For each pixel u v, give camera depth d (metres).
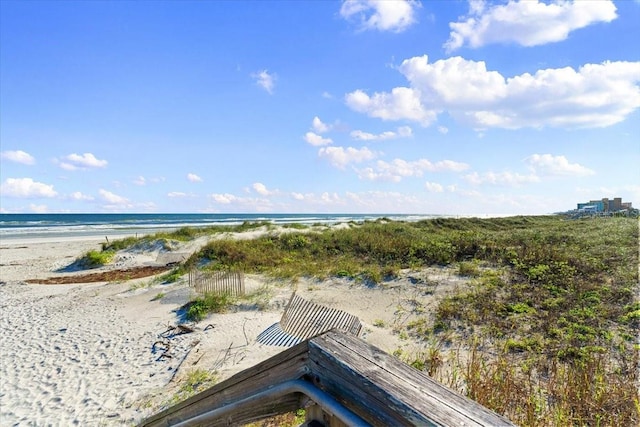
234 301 10.73
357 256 15.07
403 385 0.78
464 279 10.64
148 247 22.28
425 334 7.56
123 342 8.77
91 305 12.10
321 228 25.59
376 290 10.79
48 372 7.42
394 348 6.98
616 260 10.20
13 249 25.77
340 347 0.91
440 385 0.80
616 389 4.17
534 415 3.63
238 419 1.13
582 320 7.09
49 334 9.54
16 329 10.00
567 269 9.87
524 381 4.77
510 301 8.50
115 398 6.33
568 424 3.60
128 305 11.83
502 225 27.83
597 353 5.73
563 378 4.60
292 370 0.98
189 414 1.35
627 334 6.32
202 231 26.48
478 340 6.93
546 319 7.37
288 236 19.64
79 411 6.01
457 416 0.70
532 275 9.83
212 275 12.86
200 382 6.45
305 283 12.08
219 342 8.21
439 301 9.26
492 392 4.13
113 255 20.80
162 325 9.68
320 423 0.96
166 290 13.00
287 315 9.00
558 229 18.55
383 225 25.48
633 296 7.81
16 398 6.47
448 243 14.16
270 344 7.89
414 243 14.77
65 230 43.44
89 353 8.27
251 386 1.09
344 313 8.77
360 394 0.81
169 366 7.37
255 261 15.52
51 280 16.83
